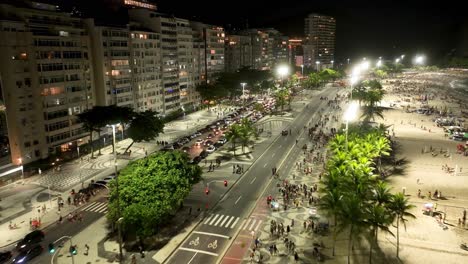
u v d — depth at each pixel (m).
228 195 80.56
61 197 81.00
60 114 110.75
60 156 108.31
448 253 56.31
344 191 55.69
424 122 151.50
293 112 178.50
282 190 80.62
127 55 137.50
